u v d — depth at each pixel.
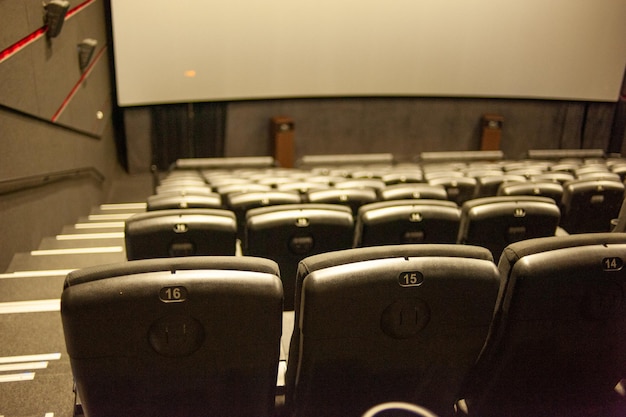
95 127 6.45
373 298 1.12
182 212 2.09
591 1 8.80
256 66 8.48
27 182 3.45
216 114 8.91
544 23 8.86
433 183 3.87
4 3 3.16
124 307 1.02
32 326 2.34
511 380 1.36
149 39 7.87
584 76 9.23
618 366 1.35
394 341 1.19
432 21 8.71
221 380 1.17
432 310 1.17
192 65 8.20
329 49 8.63
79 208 5.35
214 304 1.06
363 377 1.26
